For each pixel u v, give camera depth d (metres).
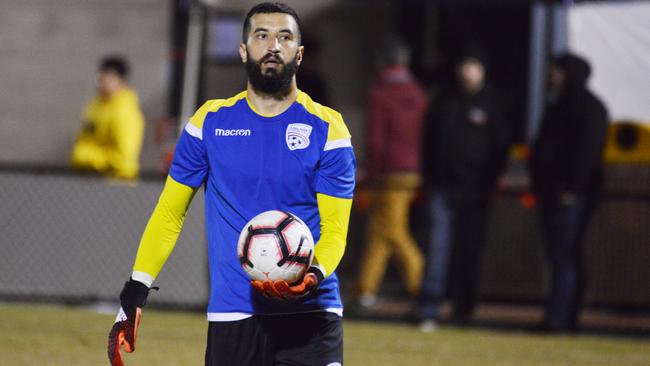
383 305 31.41
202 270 28.48
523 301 28.86
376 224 29.20
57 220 28.78
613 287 29.45
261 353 11.89
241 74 38.28
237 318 11.80
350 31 40.09
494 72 37.75
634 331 27.25
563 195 26.53
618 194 29.03
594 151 26.47
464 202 27.86
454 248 28.12
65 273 28.78
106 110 29.36
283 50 11.53
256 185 11.76
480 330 27.83
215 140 11.82
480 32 38.12
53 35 42.12
